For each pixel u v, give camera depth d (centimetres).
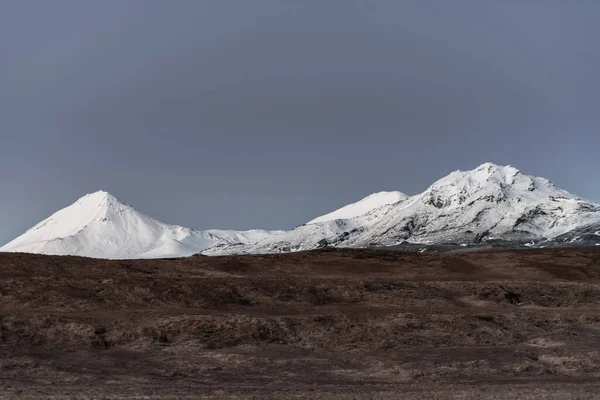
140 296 7088
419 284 8469
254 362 5388
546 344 6156
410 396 4316
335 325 6238
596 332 6788
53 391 4369
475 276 11356
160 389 4538
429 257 12975
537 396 4334
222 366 5316
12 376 4816
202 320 6078
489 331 6316
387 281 8444
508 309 7769
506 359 5612
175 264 10556
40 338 5647
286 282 7969
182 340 5803
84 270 7994
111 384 4709
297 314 6912
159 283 7431
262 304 7338
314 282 8062
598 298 8688
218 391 4475
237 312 6919
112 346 5669
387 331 6147
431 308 7406
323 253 13050
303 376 5112
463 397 4294
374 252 13412
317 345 5900
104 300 6944
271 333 6009
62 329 5738
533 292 8600
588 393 4441
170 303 7044
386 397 4281
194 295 7225
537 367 5400
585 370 5366
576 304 8431
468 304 8000
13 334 5634
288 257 12175
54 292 6912
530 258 13288
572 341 6262
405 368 5281
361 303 7631
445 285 8538
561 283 9188
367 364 5441
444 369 5284
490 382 4975
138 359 5422
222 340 5834
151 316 6347
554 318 7012
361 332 6131
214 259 11256
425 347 5975
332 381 4981
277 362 5416
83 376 4881
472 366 5384
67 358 5338
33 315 6112
